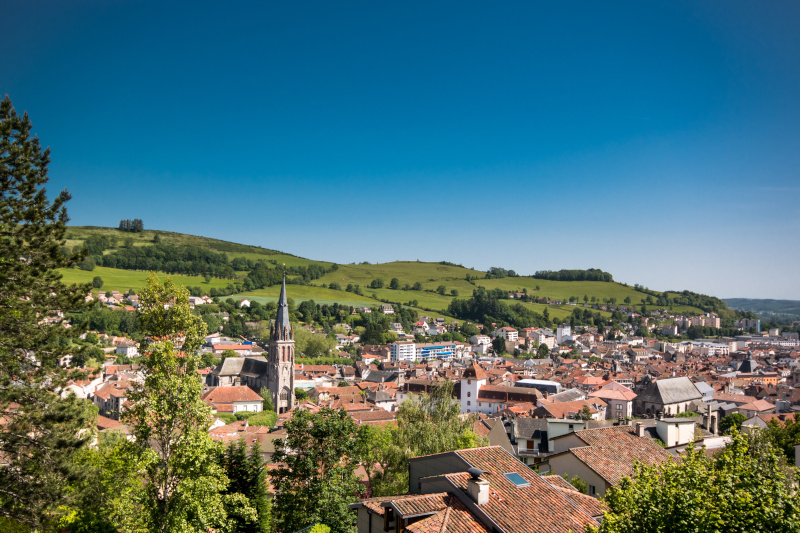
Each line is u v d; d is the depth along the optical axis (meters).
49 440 44.88
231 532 55.28
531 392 184.75
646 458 54.75
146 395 49.66
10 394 43.31
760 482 31.48
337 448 57.44
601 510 39.72
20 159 43.31
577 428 84.88
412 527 34.56
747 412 161.75
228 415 161.50
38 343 45.16
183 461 49.00
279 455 58.94
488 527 34.94
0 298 43.88
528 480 40.91
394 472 69.81
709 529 28.59
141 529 46.38
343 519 53.94
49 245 45.16
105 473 54.81
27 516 42.59
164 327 51.50
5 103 43.22
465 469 42.16
